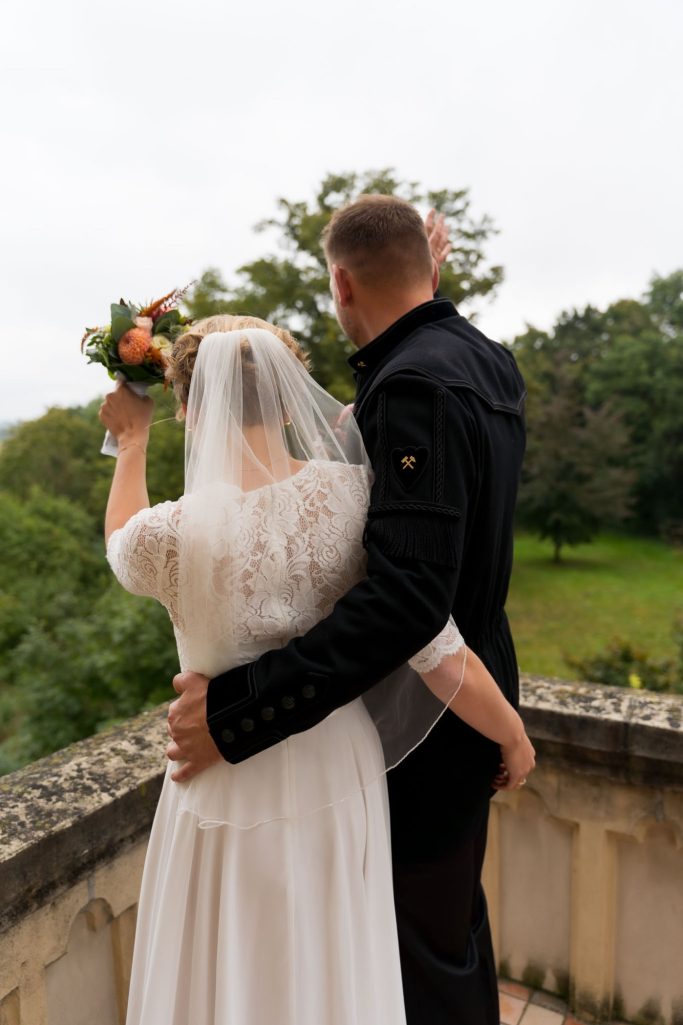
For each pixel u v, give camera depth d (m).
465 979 1.19
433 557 0.88
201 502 0.91
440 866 1.15
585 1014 1.70
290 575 0.94
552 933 1.76
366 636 0.86
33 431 29.50
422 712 1.07
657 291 36.50
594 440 22.45
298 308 15.75
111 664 8.09
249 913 0.95
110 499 1.15
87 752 1.49
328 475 0.98
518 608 17.48
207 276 15.93
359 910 0.99
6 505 21.70
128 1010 1.10
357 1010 0.98
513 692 1.22
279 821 0.96
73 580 17.94
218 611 0.92
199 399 0.97
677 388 28.41
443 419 0.93
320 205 15.99
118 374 1.20
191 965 0.99
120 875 1.33
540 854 1.76
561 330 38.47
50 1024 1.24
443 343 1.06
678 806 1.55
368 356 1.15
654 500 28.88
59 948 1.22
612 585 19.91
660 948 1.63
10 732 10.34
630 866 1.65
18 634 14.27
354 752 1.02
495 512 1.04
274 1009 0.93
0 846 1.15
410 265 1.13
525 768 1.10
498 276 15.38
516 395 1.17
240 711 0.90
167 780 1.08
